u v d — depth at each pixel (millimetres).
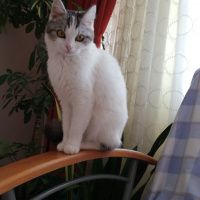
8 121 1505
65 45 736
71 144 736
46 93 1214
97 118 819
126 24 1337
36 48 1271
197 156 844
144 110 1231
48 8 1256
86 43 774
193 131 884
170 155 914
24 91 1549
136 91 1264
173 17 1220
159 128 1259
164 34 1210
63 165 663
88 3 1384
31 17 1284
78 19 771
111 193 1085
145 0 1291
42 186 1230
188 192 805
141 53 1237
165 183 888
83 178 736
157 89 1224
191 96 940
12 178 509
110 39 1424
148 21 1207
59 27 765
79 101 757
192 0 1147
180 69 1165
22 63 1535
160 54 1216
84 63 759
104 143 815
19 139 1587
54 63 779
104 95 810
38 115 1254
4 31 1359
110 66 855
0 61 1402
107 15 1304
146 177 1237
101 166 1108
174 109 1179
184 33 1147
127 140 1336
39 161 623
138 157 875
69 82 758
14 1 1247
